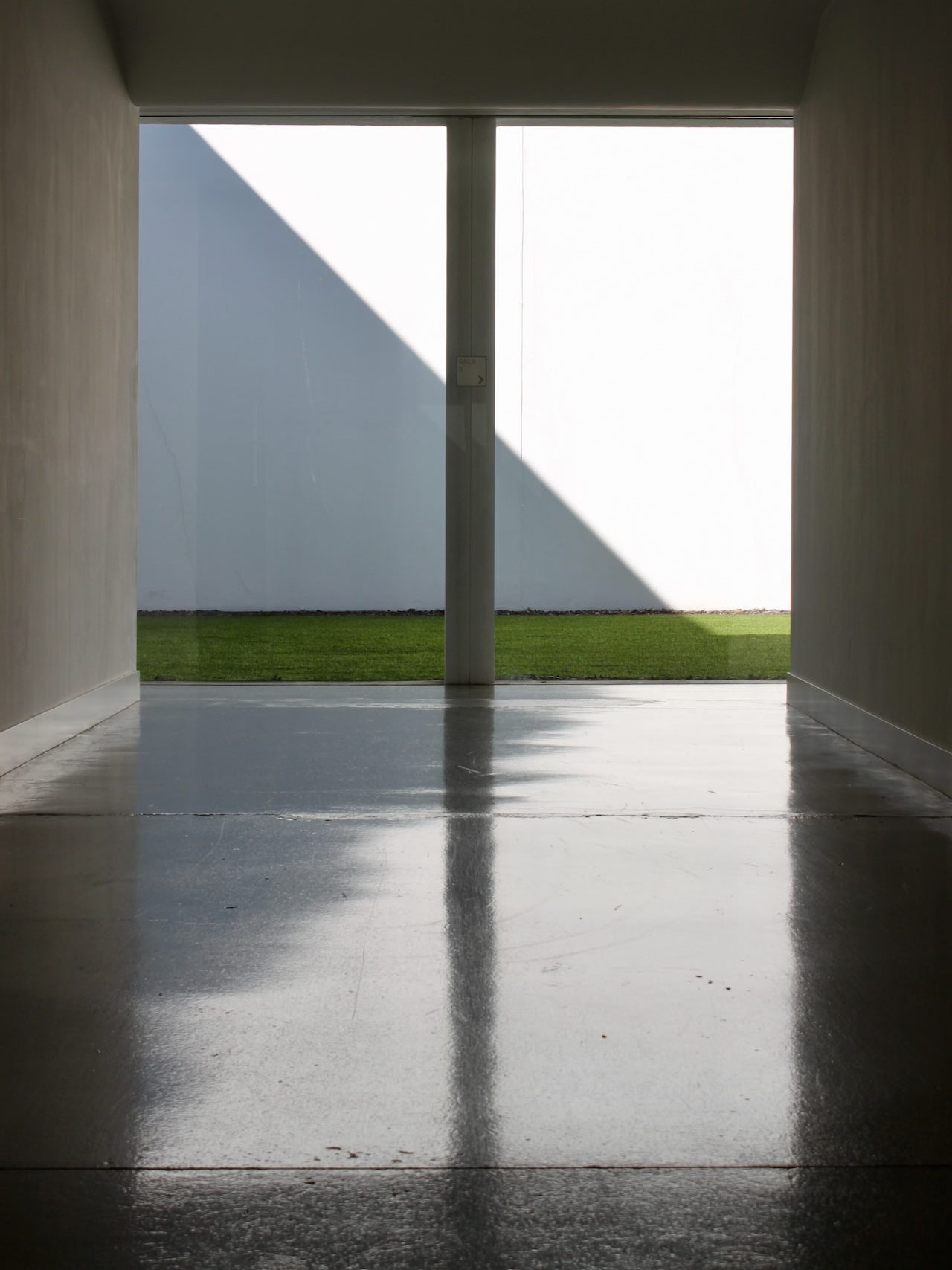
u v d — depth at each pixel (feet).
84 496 19.33
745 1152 6.02
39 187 17.02
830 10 20.49
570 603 25.21
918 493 15.58
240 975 8.39
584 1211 5.49
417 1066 6.97
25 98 16.37
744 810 13.57
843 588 19.27
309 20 22.15
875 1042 7.33
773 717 21.07
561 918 9.66
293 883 10.66
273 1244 5.24
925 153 15.26
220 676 25.26
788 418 25.07
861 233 18.34
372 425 24.90
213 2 21.66
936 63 14.82
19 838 12.24
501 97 22.98
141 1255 5.15
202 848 11.86
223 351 24.89
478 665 25.03
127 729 19.39
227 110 23.50
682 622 25.20
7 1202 5.56
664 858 11.53
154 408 24.94
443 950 8.91
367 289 24.71
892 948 9.00
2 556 15.53
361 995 8.02
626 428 24.95
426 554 25.05
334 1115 6.38
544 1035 7.40
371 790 14.58
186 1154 5.98
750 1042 7.32
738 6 21.70
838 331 19.71
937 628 14.87
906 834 12.51
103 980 8.29
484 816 13.21
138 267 24.39
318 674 25.16
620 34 22.31
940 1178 5.78
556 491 24.99
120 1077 6.82
